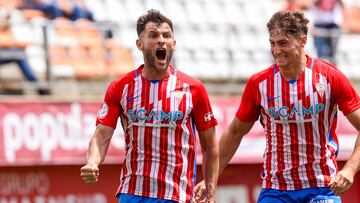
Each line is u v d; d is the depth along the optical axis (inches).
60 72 1449.3
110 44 1528.1
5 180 1216.2
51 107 1233.4
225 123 1349.7
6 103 1198.3
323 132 692.1
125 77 675.4
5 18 1408.7
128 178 675.4
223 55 1620.3
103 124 676.1
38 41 1445.6
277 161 698.8
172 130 666.8
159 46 650.8
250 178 1395.2
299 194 694.5
